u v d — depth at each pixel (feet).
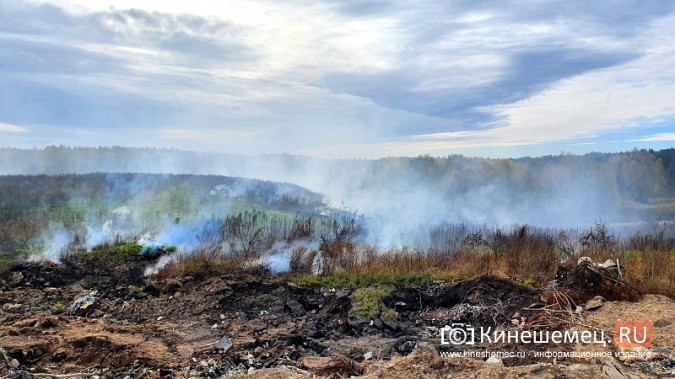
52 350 22.94
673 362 18.89
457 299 31.76
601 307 26.71
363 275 34.96
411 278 34.50
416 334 27.45
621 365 18.53
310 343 25.73
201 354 23.57
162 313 30.32
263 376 18.95
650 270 34.30
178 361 22.68
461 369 17.61
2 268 36.01
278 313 30.94
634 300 27.78
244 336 26.12
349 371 19.70
